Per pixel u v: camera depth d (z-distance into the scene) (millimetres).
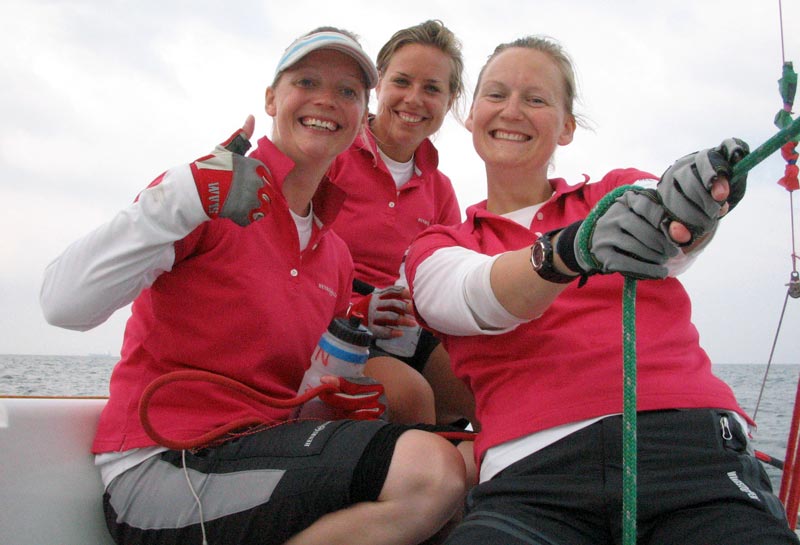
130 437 1541
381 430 1505
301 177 1793
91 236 1479
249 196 1444
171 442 1418
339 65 1761
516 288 1292
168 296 1591
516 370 1467
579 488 1283
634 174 1657
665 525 1235
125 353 1670
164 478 1488
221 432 1492
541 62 1760
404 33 2686
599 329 1451
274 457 1470
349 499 1412
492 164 1776
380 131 2738
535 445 1377
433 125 2750
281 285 1667
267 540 1431
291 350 1698
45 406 1599
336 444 1457
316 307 1787
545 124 1731
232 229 1607
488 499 1385
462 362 1604
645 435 1302
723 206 1035
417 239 1787
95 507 1627
